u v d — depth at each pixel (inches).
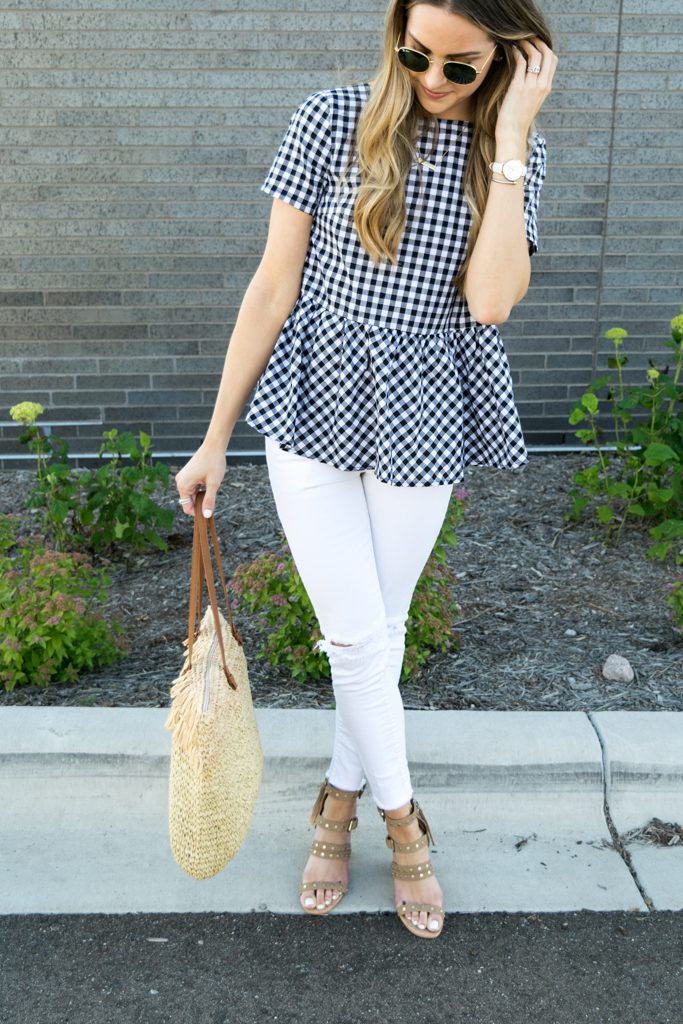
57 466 158.4
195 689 75.7
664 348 216.7
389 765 86.8
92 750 103.2
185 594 149.3
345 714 85.7
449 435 79.0
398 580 85.2
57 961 85.4
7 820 102.0
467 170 74.0
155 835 100.5
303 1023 79.4
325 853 92.2
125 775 103.8
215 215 203.2
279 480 80.2
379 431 76.3
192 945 87.4
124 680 122.6
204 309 207.6
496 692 120.9
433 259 75.1
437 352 78.1
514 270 74.5
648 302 214.1
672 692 121.0
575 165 206.1
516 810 103.2
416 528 82.6
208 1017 80.0
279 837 100.3
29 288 204.2
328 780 92.4
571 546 167.3
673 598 133.6
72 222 201.6
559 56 199.9
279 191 74.5
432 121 72.5
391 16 69.5
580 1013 80.5
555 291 212.5
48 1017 79.7
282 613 121.9
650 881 95.3
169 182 201.0
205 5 192.7
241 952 86.6
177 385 211.0
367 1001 81.6
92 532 163.5
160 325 207.8
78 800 103.3
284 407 76.5
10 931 88.4
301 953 86.6
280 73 196.9
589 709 117.2
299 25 194.7
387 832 97.6
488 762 102.8
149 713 108.8
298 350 76.5
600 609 144.6
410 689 121.2
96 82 195.0
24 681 121.0
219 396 79.8
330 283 76.2
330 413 76.7
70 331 206.8
